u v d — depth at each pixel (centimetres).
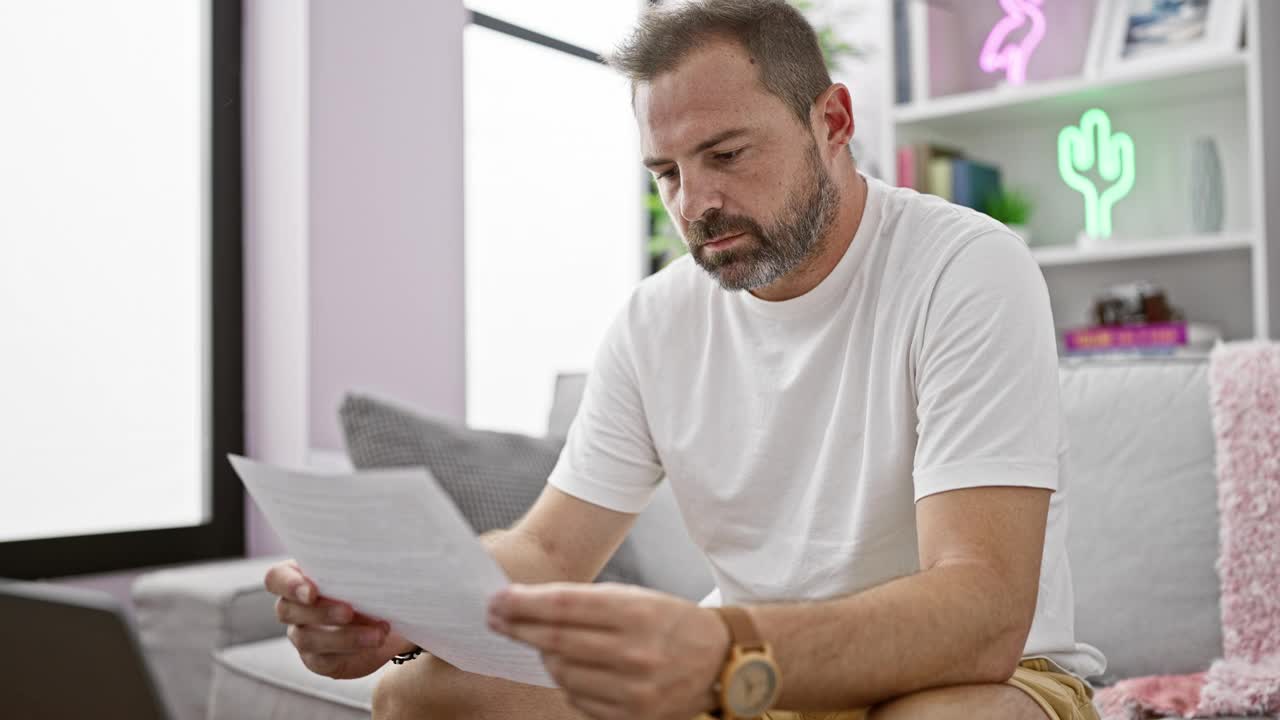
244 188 274
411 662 113
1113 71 282
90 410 250
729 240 112
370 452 185
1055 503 111
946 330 105
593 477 130
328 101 271
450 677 110
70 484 247
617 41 117
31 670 67
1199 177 279
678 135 110
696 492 127
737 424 124
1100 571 158
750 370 124
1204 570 152
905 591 87
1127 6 285
